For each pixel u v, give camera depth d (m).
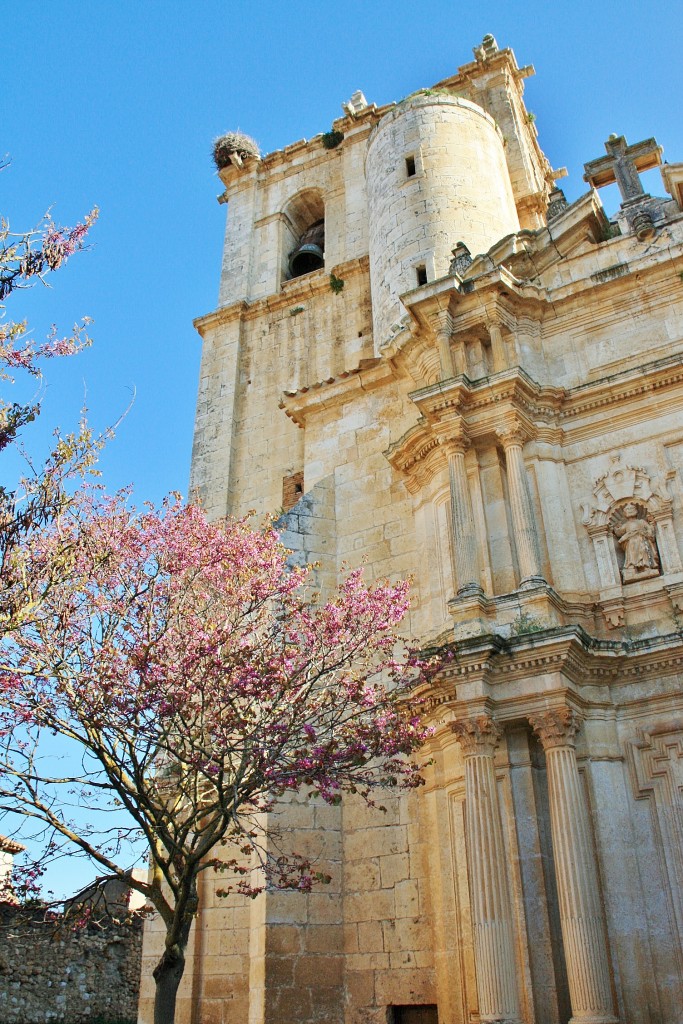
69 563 14.22
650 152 23.12
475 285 20.34
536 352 20.45
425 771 17.41
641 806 15.26
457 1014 15.00
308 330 30.19
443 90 29.33
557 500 18.36
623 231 21.75
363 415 23.14
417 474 20.53
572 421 19.36
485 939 13.89
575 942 13.52
